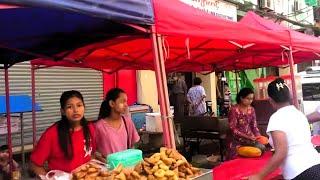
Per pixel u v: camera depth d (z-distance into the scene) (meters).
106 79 11.35
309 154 3.82
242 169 4.52
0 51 5.08
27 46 4.89
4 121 6.72
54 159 3.76
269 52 7.03
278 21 18.17
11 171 5.73
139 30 3.51
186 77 14.33
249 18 6.19
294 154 3.81
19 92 8.95
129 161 3.32
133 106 11.09
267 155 5.34
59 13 3.69
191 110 11.41
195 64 8.28
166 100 3.64
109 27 3.99
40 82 9.45
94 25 4.07
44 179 3.37
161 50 3.64
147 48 5.94
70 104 3.72
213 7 13.77
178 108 12.27
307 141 3.88
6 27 4.14
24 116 8.83
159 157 3.27
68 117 3.73
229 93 14.53
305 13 21.56
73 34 4.38
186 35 3.81
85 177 3.15
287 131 3.79
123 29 3.92
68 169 3.73
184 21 3.78
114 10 3.07
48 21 3.96
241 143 6.36
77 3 2.73
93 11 2.86
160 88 3.62
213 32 4.15
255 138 6.08
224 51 6.85
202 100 11.35
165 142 3.65
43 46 4.88
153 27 3.55
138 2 3.33
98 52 6.05
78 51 5.27
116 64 7.17
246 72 14.99
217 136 8.21
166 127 3.63
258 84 7.71
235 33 4.49
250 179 3.87
